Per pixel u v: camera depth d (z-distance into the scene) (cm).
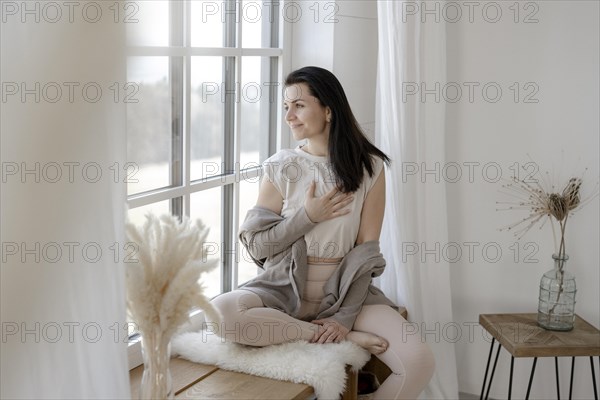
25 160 148
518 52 335
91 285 158
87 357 159
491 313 353
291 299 268
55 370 155
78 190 155
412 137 312
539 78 334
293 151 279
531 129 337
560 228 338
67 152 152
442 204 322
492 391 356
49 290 153
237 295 254
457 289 356
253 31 301
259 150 315
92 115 154
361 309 270
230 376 239
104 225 158
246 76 299
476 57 341
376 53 355
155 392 200
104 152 157
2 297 148
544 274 314
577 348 293
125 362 164
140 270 192
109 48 155
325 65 319
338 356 244
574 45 327
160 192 252
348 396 260
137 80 238
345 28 326
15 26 144
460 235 353
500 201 346
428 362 259
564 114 332
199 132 273
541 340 299
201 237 203
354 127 274
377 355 266
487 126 343
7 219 148
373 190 276
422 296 321
